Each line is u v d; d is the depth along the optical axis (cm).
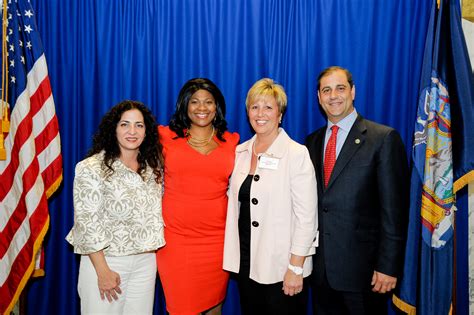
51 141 207
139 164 171
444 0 192
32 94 206
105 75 224
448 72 189
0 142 199
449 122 186
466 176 180
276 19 222
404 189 163
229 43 223
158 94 224
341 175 167
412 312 185
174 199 181
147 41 226
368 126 170
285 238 162
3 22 202
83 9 225
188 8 224
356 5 217
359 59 218
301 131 224
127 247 162
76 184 154
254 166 174
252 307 174
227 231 176
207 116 185
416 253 187
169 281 182
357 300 168
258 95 167
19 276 200
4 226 202
